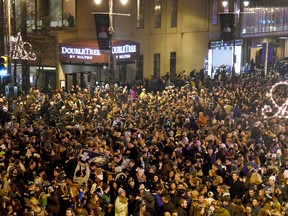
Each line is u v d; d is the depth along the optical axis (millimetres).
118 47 42531
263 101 31875
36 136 21750
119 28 48188
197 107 29531
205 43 49000
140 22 49375
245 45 55344
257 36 53344
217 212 14648
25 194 15172
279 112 29484
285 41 63281
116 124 24172
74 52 42750
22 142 20156
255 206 15516
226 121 26203
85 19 46969
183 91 33719
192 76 44562
